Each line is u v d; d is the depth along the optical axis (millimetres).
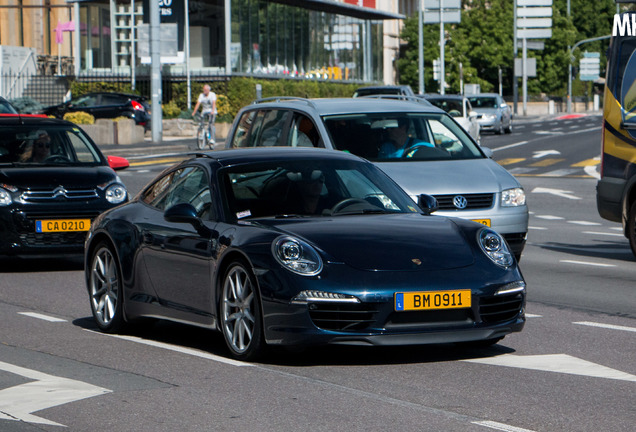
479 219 16859
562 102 130125
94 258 13039
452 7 75562
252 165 11758
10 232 17828
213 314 11031
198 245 11180
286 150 12258
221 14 71812
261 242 10398
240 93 71312
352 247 10336
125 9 73250
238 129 20016
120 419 8477
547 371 10141
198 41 71562
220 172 11617
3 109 34469
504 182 17328
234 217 11117
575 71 127750
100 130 52562
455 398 9039
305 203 11391
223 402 8977
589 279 16953
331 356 10953
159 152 49875
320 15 84812
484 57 114062
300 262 10109
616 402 8859
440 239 10695
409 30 116000
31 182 18109
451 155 18344
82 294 16047
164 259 11727
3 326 13180
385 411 8586
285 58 79625
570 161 46375
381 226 10844
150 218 12203
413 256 10344
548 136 67500
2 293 16125
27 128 19656
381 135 18250
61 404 9000
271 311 10141
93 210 18266
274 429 8078
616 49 19188
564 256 19953
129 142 53781
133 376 10102
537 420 8258
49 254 18109
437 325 10219
